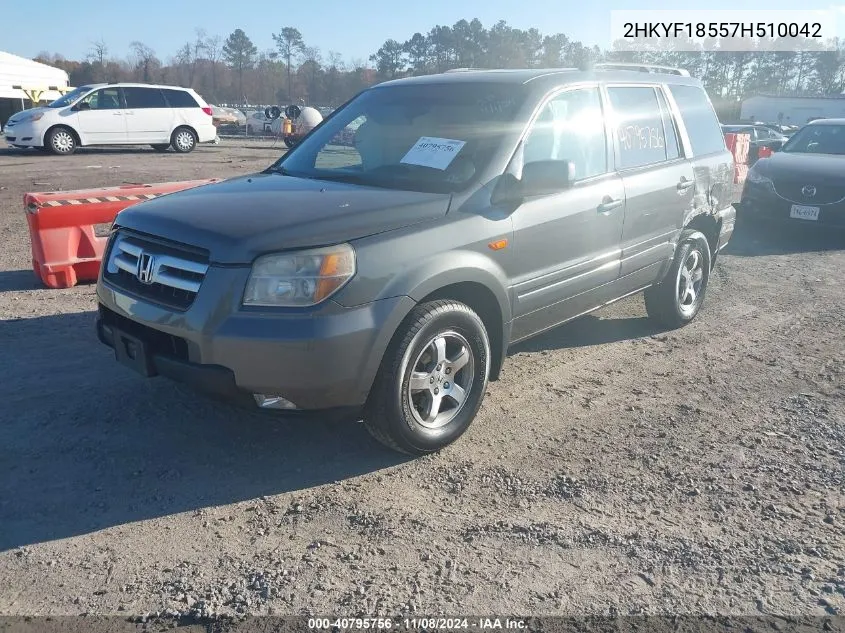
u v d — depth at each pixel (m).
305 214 3.62
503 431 4.30
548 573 3.02
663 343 5.92
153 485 3.61
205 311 3.36
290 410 3.49
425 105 4.79
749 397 4.86
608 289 5.12
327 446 4.04
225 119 38.94
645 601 2.87
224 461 3.86
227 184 4.46
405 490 3.63
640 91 5.51
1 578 2.92
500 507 3.50
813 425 4.45
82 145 19.89
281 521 3.35
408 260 3.61
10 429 4.10
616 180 4.99
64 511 3.37
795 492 3.68
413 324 3.64
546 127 4.54
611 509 3.50
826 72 76.69
